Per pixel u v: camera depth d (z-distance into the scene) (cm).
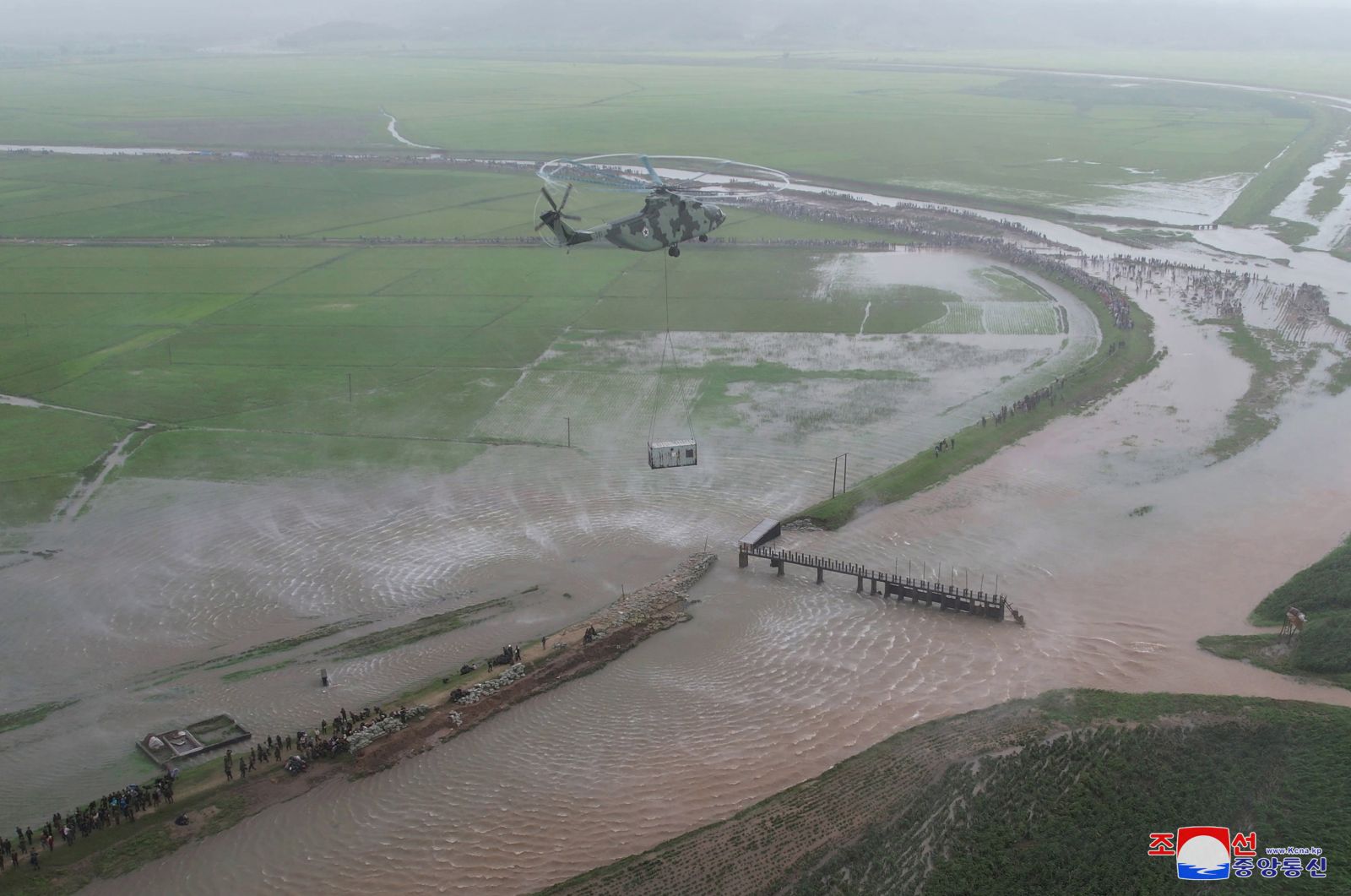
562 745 7806
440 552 10738
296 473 12406
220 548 10781
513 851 6806
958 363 15812
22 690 8606
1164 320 17725
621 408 14262
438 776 7481
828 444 13062
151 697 8488
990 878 6350
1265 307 18188
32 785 7475
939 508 11419
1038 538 10738
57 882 6544
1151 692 8125
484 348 16675
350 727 7925
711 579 10256
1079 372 15138
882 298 19175
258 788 7356
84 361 16138
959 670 8600
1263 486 11706
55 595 9938
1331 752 7231
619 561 10594
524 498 11812
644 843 6844
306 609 9775
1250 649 8669
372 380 15325
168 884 6562
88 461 12719
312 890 6544
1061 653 8794
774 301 19062
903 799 7012
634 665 8812
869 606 9675
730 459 12681
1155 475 12050
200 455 12862
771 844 6700
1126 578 9962
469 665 8825
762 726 7962
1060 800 6919
